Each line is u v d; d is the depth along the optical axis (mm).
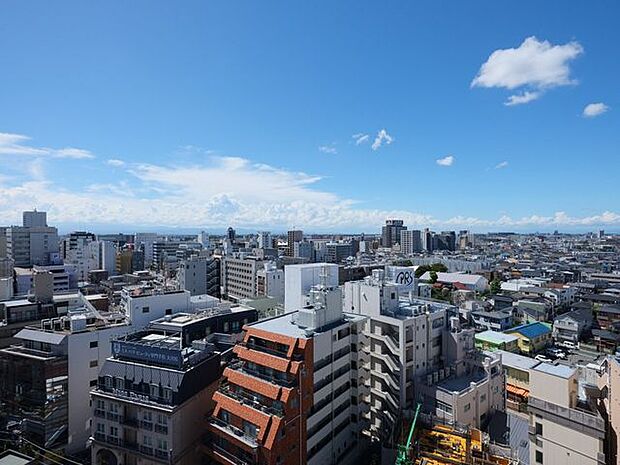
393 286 59719
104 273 168375
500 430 49688
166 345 49688
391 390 53344
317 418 45375
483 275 196875
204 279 158375
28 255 174750
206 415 47531
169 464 42406
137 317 66188
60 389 55031
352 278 178625
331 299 51438
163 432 43156
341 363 50531
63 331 59531
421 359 55406
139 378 46438
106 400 46938
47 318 74125
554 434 37781
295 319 51094
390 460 44781
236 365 48188
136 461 44750
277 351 45250
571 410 36594
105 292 130750
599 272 199125
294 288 70062
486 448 42562
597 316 115375
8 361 56812
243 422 41969
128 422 45594
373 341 56812
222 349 61188
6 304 75250
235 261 166500
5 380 56719
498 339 94875
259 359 44875
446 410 48719
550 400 39875
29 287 119312
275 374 43812
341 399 50344
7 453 34688
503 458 40469
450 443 43000
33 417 53844
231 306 80000
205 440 45250
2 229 177375
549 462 38031
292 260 185625
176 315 66688
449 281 178125
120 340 52312
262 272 142000
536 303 123188
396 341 53594
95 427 47906
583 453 35375
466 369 58094
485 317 116562
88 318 65125
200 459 46438
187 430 44969
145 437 44281
